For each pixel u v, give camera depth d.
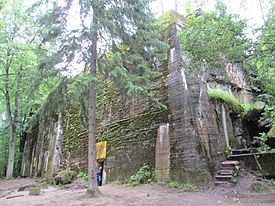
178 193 10.45
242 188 9.95
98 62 10.91
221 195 9.55
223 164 11.55
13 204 9.64
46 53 11.77
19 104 24.61
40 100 16.98
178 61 13.38
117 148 15.77
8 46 18.94
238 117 13.88
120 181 14.35
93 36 10.45
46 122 11.48
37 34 10.60
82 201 9.14
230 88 14.85
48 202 9.52
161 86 13.98
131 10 10.59
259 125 13.05
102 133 17.52
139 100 15.30
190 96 12.47
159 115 13.66
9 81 21.86
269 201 8.03
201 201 8.65
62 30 10.38
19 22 20.11
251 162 11.41
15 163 29.33
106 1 10.24
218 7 8.10
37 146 25.89
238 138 13.48
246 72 15.32
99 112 18.55
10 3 20.09
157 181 12.45
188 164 11.53
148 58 11.45
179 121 12.45
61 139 22.03
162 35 14.83
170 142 12.59
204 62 8.73
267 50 7.33
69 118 21.94
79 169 18.55
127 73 10.12
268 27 7.32
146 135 14.05
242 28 7.41
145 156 13.72
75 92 9.00
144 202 8.78
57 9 10.41
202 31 8.20
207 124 12.34
